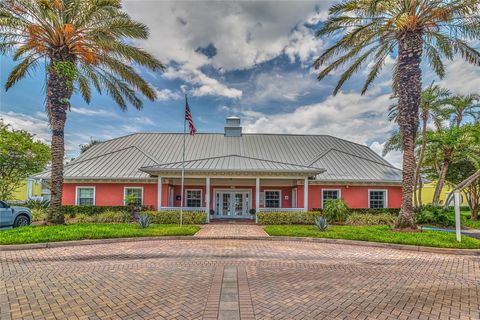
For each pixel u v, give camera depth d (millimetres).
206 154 20875
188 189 19688
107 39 12195
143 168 15859
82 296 4766
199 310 4199
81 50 12734
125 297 4723
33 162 20547
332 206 15820
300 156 20938
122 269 6508
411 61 12273
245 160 17750
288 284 5418
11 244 8977
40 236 9766
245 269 6531
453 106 20297
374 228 13008
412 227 12008
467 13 11391
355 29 12898
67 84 12914
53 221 12812
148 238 10734
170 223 15562
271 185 19500
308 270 6480
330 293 4941
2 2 11211
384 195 18484
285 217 15836
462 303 4547
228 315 4023
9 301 4543
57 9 12117
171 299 4629
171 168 15797
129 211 16750
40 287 5219
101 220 15773
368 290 5117
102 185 18156
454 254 8609
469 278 5973
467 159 19016
